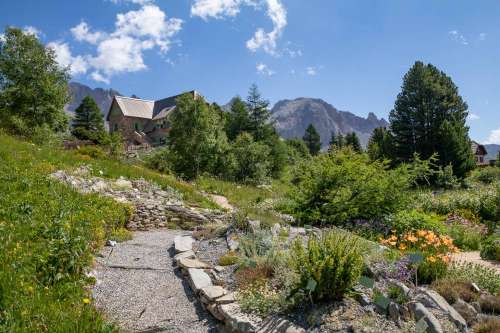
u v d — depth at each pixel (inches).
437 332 172.4
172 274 269.3
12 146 554.6
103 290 231.8
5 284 183.9
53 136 955.3
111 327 178.5
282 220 442.3
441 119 1658.5
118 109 2731.3
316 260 202.1
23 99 1284.4
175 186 659.4
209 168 1235.9
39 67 1300.4
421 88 1697.8
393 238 298.5
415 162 524.4
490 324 179.6
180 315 211.9
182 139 1210.0
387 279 225.5
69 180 466.9
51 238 246.7
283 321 183.6
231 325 189.2
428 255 268.8
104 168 621.3
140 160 1198.9
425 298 199.9
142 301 224.8
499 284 242.7
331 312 188.2
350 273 198.1
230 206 663.8
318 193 475.2
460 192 905.5
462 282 231.0
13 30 1283.2
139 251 317.7
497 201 660.7
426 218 456.1
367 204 465.1
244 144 1291.8
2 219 275.1
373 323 177.5
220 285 238.5
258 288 216.5
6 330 156.0
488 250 378.6
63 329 164.2
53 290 197.5
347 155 490.6
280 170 1636.3
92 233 291.4
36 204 319.3
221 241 334.6
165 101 2787.9
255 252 271.6
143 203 452.4
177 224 441.1
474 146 2834.6
